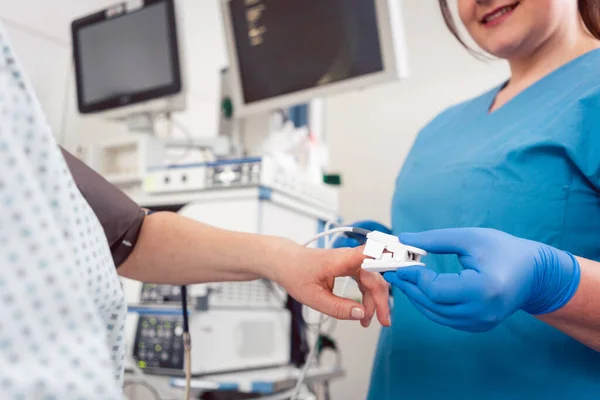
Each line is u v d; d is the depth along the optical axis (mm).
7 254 280
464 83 2195
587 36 830
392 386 808
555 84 775
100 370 285
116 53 1750
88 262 371
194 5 2393
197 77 2385
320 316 780
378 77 1498
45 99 1848
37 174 325
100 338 300
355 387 2146
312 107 1986
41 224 297
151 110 1719
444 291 489
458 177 798
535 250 530
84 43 1814
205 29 2453
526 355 671
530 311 565
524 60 860
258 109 1701
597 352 635
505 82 923
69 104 1936
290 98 1640
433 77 2264
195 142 1643
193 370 1110
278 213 1327
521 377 668
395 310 855
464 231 530
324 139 2271
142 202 1396
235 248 673
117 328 435
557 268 535
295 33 1622
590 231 670
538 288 527
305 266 630
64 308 290
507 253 506
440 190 819
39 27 1857
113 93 1763
